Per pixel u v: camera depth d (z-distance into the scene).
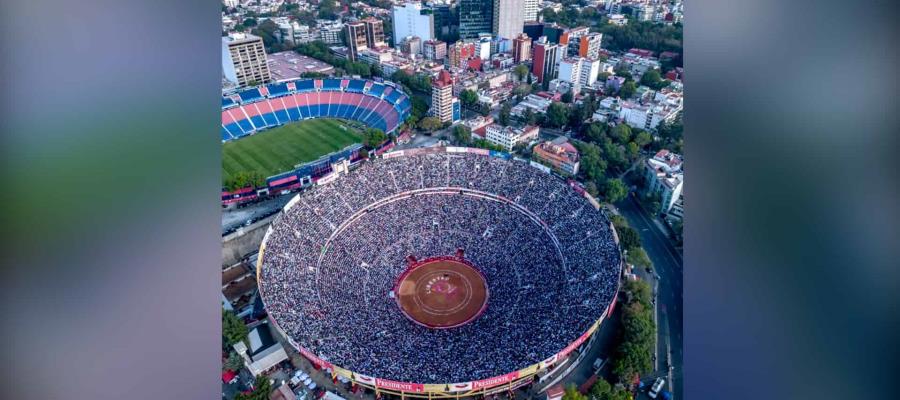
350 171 135.75
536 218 117.12
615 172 148.12
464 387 77.69
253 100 190.38
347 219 116.81
